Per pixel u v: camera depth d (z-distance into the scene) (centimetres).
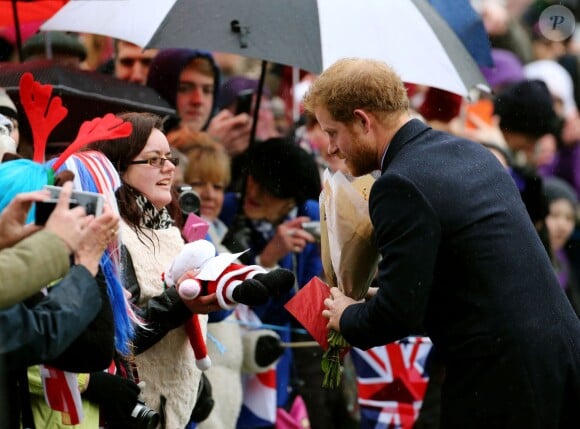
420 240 1020
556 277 1082
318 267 1579
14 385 955
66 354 971
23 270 888
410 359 1591
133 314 1070
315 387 1611
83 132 983
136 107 1466
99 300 941
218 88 1769
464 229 1034
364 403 1597
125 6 1448
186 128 1565
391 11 1484
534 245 1066
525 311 1041
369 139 1073
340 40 1423
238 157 1705
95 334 973
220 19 1409
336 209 1110
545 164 2205
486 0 2431
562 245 1942
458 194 1038
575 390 1061
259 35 1404
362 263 1115
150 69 1722
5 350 898
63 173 979
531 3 2552
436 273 1048
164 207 1205
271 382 1542
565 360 1055
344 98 1064
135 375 1152
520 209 1071
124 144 1146
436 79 1457
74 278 931
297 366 1608
